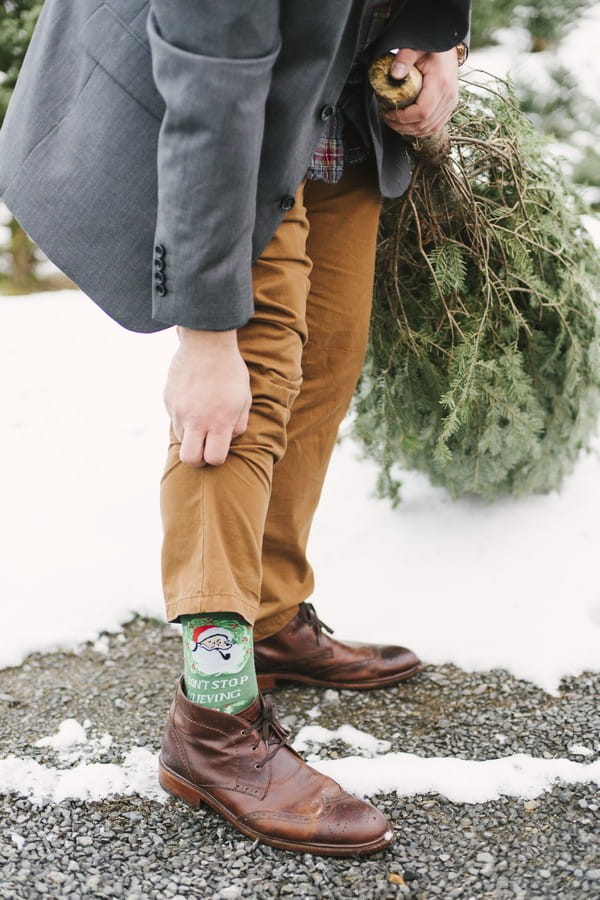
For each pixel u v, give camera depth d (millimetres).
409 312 1980
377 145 1509
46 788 1535
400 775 1543
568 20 4367
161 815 1469
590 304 2055
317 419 1671
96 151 1288
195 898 1290
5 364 3232
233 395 1283
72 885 1309
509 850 1382
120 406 2945
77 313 3682
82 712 1798
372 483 2477
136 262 1303
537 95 3949
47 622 2080
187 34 1111
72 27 1353
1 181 1375
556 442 2172
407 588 2117
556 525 2248
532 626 1979
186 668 1437
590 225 2787
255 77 1124
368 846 1369
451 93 1506
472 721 1735
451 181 1789
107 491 2535
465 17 1404
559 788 1514
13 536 2359
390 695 1834
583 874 1308
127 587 2193
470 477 2152
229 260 1196
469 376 1869
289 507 1692
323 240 1597
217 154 1132
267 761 1418
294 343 1396
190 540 1344
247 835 1407
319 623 1833
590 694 1793
